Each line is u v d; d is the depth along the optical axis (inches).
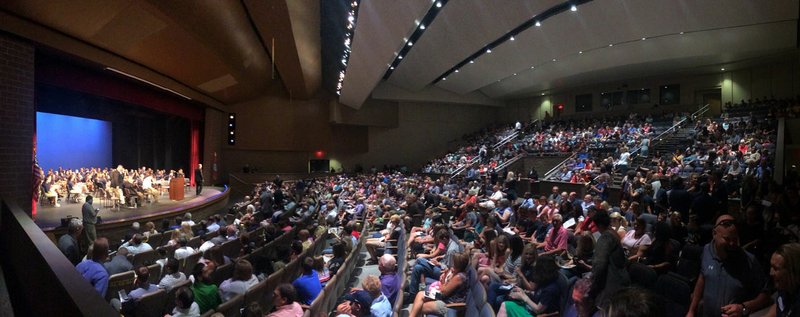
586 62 869.8
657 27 639.8
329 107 1185.4
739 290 116.3
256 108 1102.4
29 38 404.2
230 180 1032.8
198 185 760.3
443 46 810.2
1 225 217.9
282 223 394.9
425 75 1028.5
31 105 405.1
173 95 779.4
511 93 1218.0
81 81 557.0
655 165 585.0
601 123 986.1
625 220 287.6
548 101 1226.0
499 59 903.7
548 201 398.6
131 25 491.5
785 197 263.7
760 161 462.6
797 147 511.5
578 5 637.3
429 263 234.1
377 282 167.3
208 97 903.7
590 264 196.7
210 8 515.5
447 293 184.1
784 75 824.9
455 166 1038.4
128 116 884.0
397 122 1275.8
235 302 167.5
